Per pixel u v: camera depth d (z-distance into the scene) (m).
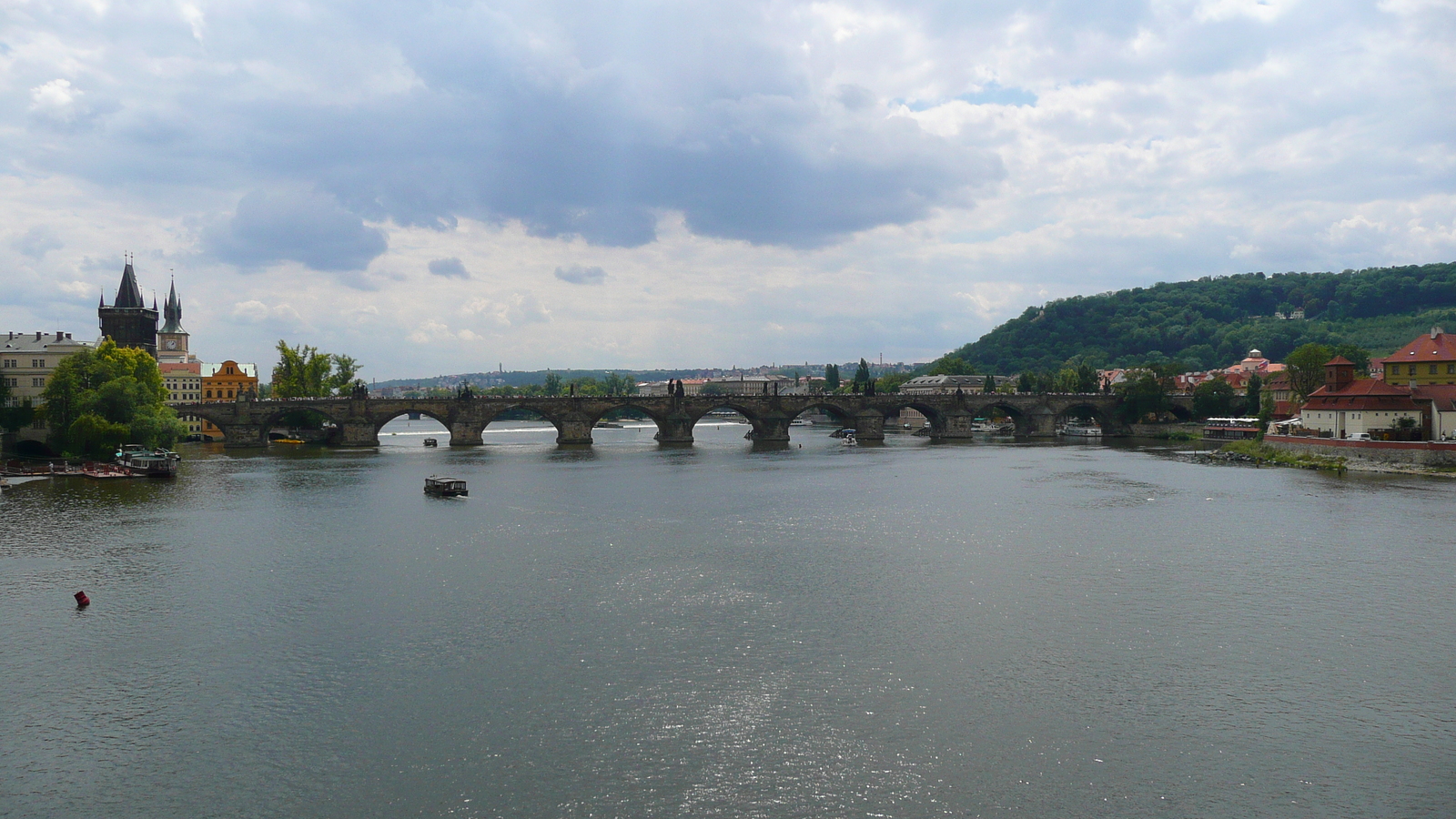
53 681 53.84
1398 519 101.38
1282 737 45.78
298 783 42.00
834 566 80.25
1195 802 39.91
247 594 71.56
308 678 53.94
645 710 49.03
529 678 53.50
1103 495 124.12
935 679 53.09
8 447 175.50
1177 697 50.50
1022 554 84.69
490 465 174.25
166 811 39.78
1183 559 82.38
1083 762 43.31
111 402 163.25
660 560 83.00
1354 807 39.47
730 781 41.69
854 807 39.53
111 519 106.31
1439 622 63.22
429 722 47.91
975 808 39.41
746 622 63.66
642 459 189.75
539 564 81.31
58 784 42.09
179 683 53.31
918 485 138.12
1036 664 55.31
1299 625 62.59
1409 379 174.62
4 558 84.62
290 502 120.12
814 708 49.12
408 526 101.25
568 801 40.16
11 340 189.62
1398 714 48.28
